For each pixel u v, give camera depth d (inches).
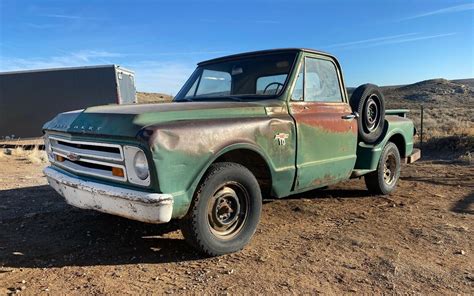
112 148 151.7
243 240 171.3
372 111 250.5
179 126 149.0
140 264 159.0
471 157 446.3
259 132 174.1
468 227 202.5
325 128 207.9
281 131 184.1
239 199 172.1
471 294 135.6
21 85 673.0
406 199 262.4
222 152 159.0
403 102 2436.0
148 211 141.7
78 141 163.8
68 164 174.9
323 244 180.4
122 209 148.7
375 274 150.0
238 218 172.6
